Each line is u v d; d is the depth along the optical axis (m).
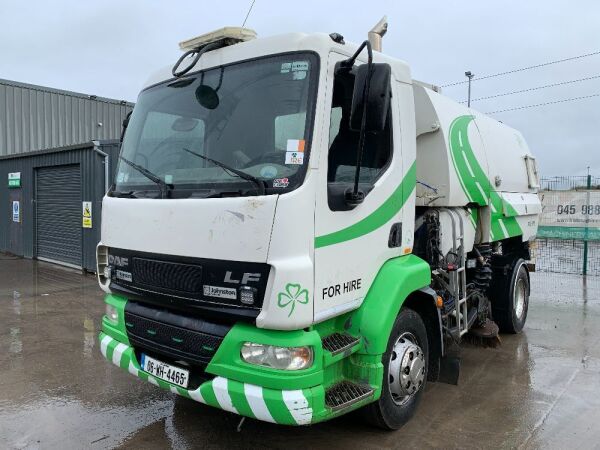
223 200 3.02
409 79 4.02
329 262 3.11
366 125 3.00
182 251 3.23
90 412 4.32
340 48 3.21
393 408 3.84
